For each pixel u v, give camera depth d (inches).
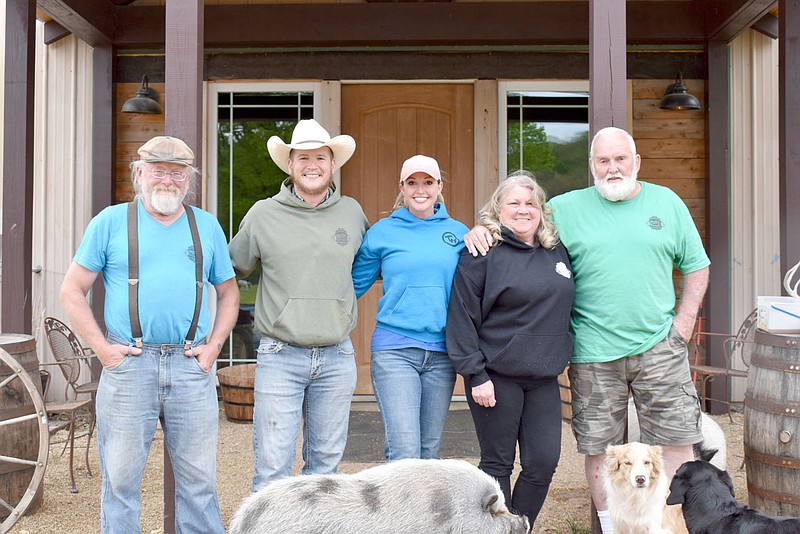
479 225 121.0
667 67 250.4
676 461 123.2
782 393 133.3
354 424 220.1
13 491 144.9
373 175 254.8
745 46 248.4
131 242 106.9
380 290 251.3
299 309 115.8
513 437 116.5
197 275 110.1
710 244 245.0
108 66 247.1
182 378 109.2
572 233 121.4
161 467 186.2
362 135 254.8
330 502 89.9
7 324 193.5
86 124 250.5
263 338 119.6
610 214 120.9
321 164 119.4
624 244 118.9
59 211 251.3
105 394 107.2
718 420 233.0
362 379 250.5
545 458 115.5
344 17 240.2
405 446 116.0
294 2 247.6
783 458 133.0
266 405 116.6
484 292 116.0
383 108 254.5
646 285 119.3
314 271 116.6
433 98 253.8
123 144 253.0
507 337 114.6
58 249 251.3
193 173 114.2
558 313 115.7
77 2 217.5
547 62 250.8
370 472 95.0
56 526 147.5
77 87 250.5
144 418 108.4
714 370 219.3
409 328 117.9
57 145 251.1
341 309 117.8
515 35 238.8
